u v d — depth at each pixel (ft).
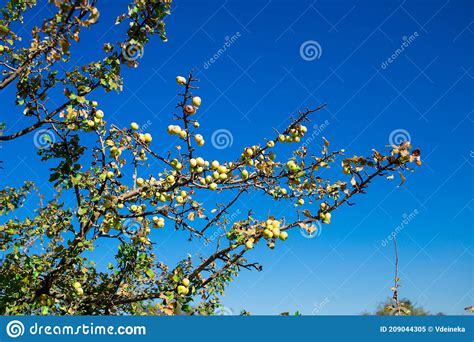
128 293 21.90
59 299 20.25
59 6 17.79
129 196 20.40
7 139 20.01
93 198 19.80
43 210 23.11
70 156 20.77
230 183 21.30
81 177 20.93
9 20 21.31
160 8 20.02
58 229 21.67
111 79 20.27
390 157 17.17
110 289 22.45
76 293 20.20
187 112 18.37
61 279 20.47
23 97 20.56
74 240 20.02
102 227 19.62
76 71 20.68
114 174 21.70
